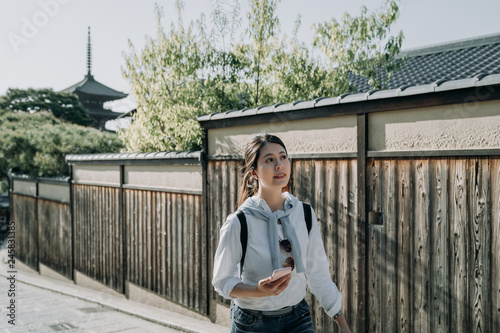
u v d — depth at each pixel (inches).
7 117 644.1
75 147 463.8
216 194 214.2
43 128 487.2
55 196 406.6
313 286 74.2
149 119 286.4
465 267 124.2
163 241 257.3
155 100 278.5
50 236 414.6
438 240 130.6
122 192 297.7
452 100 124.4
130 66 279.7
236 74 275.4
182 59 271.7
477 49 375.9
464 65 338.6
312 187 169.0
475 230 121.9
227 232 67.0
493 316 118.3
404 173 139.0
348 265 156.2
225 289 65.2
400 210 140.3
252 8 257.6
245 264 67.7
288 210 69.4
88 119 1245.7
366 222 149.3
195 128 268.5
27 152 464.1
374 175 147.3
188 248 237.0
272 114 180.4
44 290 328.5
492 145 118.0
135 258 284.8
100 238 328.2
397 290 141.2
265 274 67.1
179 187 245.1
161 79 277.6
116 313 239.3
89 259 343.9
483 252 120.3
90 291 320.8
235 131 202.2
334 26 261.9
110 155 303.9
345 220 156.9
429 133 132.6
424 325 134.0
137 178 283.4
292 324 69.4
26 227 470.0
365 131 148.2
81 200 355.3
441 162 129.7
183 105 271.0
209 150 218.8
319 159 166.1
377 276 147.1
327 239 163.9
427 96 129.9
